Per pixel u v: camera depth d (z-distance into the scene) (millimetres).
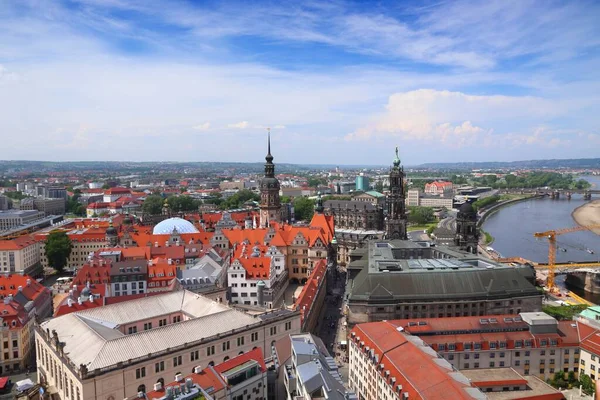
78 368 98438
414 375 104312
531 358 132875
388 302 156750
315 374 96312
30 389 121750
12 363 146875
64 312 148125
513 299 161125
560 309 189750
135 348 107250
